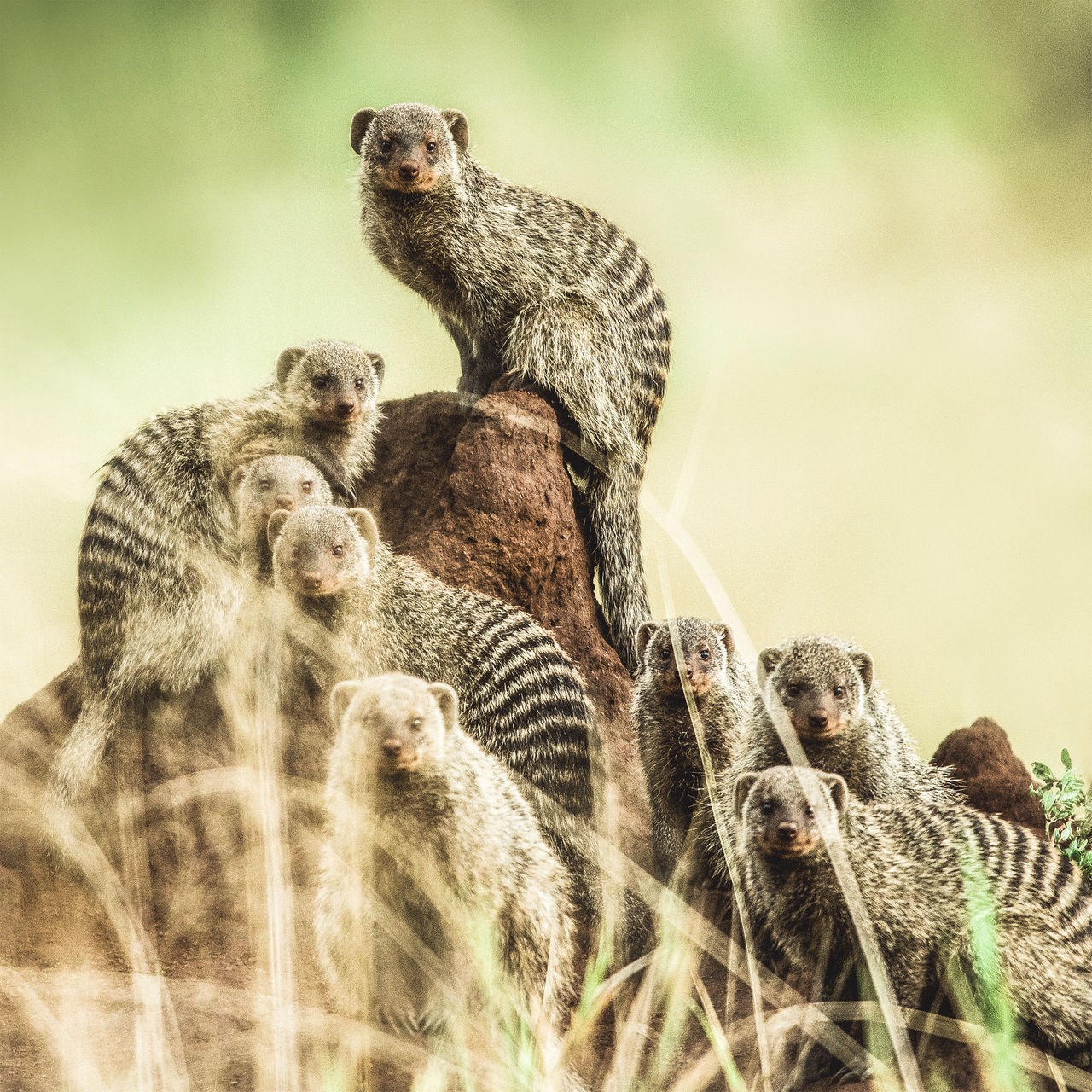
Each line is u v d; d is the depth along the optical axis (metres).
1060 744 24.69
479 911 14.98
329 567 18.67
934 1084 14.38
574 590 21.64
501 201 24.69
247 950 16.31
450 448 22.64
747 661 18.44
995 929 15.26
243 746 18.66
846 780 18.27
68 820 18.16
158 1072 13.77
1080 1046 15.08
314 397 22.16
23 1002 15.17
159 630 20.02
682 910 16.50
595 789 18.95
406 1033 14.75
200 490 21.16
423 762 14.96
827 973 16.20
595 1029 15.66
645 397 24.59
